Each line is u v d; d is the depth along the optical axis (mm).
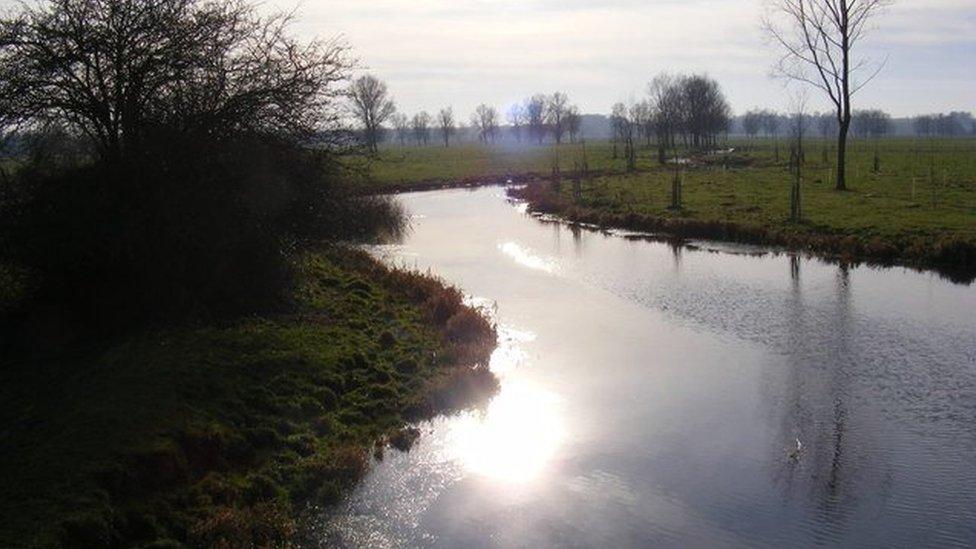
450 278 32625
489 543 12125
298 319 21125
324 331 20328
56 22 18781
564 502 13500
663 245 40656
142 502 11828
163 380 15266
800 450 15492
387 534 12336
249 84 20531
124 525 11258
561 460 15148
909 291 28469
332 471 14008
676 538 12320
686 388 19109
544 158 113750
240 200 20062
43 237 18359
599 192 60219
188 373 15805
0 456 12289
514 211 58312
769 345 22562
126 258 18922
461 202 65562
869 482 14117
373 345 20156
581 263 36094
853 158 88312
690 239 41844
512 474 14523
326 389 16766
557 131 171875
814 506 13281
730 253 37562
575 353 22062
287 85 20703
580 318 26047
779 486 14008
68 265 18656
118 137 20062
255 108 20234
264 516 12219
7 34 18344
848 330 23766
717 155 101938
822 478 14305
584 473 14594
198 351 17125
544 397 18500
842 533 12422
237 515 11984
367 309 23516
